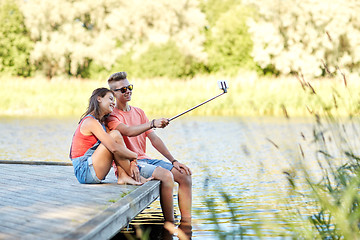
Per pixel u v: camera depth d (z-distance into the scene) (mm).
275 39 28797
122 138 4406
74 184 4500
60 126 14070
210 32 34562
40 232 2994
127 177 4465
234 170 6816
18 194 4047
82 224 3039
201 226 4094
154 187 4234
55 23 34719
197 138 11117
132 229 4113
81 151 4512
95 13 35656
